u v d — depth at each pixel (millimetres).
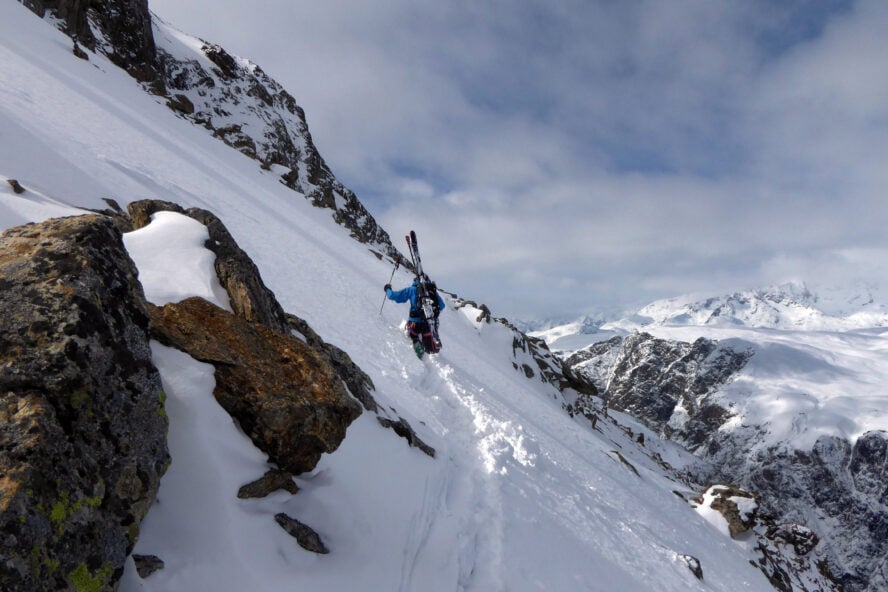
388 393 9422
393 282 26234
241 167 36094
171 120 33531
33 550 2090
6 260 2918
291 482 4250
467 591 5430
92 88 22641
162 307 4355
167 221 5703
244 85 67375
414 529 5484
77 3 37281
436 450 7988
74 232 3170
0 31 20172
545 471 10352
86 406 2602
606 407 55812
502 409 13672
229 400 3916
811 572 24625
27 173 7910
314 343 7168
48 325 2652
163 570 3037
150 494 2830
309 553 4023
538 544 7172
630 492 14719
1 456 2219
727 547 17469
